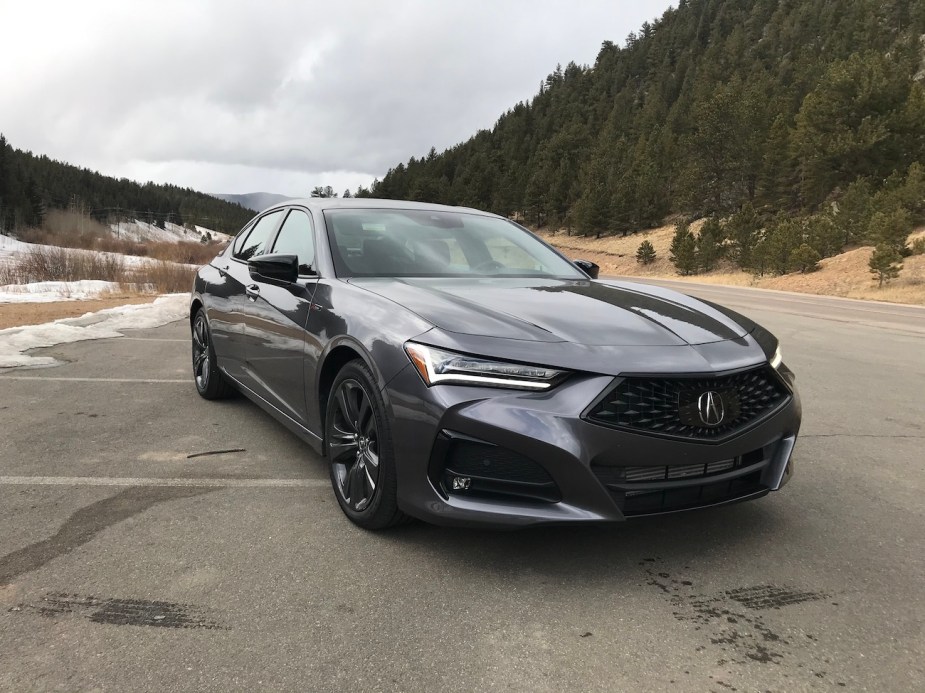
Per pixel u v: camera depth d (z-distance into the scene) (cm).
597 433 226
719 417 240
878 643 206
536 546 268
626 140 11238
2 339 730
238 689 175
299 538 269
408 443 243
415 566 248
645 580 242
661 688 181
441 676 183
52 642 194
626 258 6638
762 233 4591
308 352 313
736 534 285
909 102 5525
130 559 248
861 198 4056
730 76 11688
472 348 233
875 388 625
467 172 14062
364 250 345
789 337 1041
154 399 505
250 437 411
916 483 356
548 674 186
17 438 398
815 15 13100
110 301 1366
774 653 199
